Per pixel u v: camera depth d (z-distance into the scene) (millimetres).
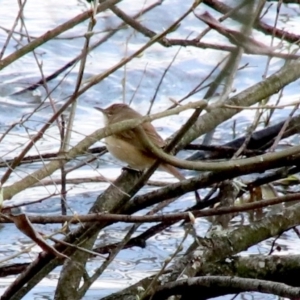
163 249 11969
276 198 8000
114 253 8977
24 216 6438
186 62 16797
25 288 8789
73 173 14000
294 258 8938
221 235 9195
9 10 18125
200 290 8375
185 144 9984
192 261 8914
